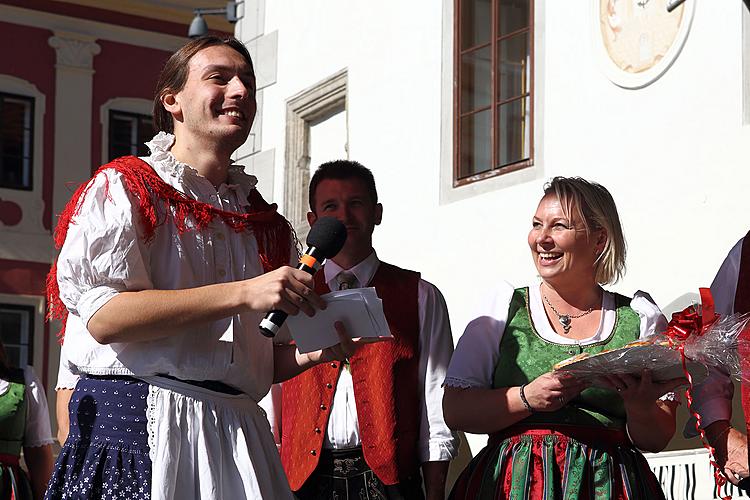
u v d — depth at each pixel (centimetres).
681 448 560
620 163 645
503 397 349
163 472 283
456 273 754
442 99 779
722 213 582
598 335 362
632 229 634
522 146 723
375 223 454
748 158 570
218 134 308
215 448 293
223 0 1909
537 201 695
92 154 1817
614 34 654
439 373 431
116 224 287
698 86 600
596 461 347
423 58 801
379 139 839
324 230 301
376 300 305
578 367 331
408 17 819
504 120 736
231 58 312
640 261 627
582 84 675
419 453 425
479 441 677
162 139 312
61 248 298
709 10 596
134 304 280
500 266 718
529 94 718
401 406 422
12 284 1731
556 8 699
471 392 360
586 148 668
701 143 596
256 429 307
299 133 931
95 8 1834
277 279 283
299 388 427
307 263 297
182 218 300
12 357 1720
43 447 584
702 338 322
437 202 777
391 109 828
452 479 643
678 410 564
